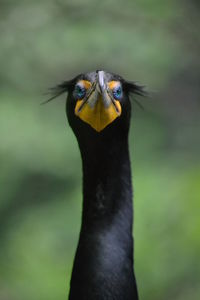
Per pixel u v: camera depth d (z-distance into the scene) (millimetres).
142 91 6664
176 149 13805
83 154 6602
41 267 12391
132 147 13805
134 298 6469
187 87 16297
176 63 14445
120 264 6434
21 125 14055
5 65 14406
